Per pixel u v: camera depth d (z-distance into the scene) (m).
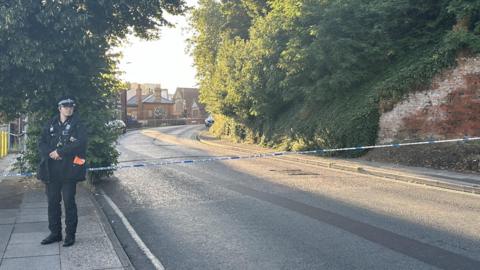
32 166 11.43
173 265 5.73
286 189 11.04
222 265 5.68
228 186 11.54
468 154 13.75
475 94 14.91
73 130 6.02
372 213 8.30
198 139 36.00
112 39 12.81
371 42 18.94
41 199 9.33
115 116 12.31
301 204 9.18
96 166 11.90
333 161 16.39
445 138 15.48
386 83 17.28
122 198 10.20
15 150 21.11
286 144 22.48
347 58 18.56
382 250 6.13
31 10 9.45
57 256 5.70
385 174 13.30
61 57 9.83
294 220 7.85
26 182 11.41
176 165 16.31
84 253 5.83
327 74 19.55
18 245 6.14
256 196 10.12
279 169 15.19
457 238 6.64
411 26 19.16
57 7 9.38
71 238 6.13
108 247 6.09
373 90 17.86
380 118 17.16
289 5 20.66
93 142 11.51
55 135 6.00
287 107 25.33
